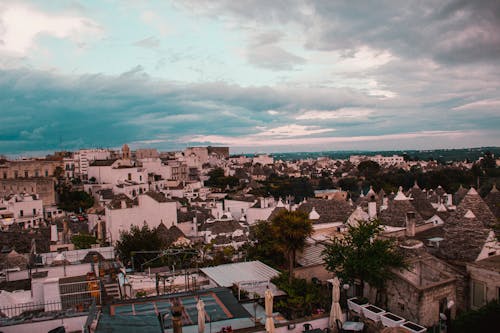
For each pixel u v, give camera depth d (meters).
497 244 34.78
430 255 35.22
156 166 177.38
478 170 179.75
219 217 94.31
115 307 27.73
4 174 147.00
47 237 75.38
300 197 190.62
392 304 31.50
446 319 26.59
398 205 50.81
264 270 41.97
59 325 23.62
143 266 53.38
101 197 120.50
